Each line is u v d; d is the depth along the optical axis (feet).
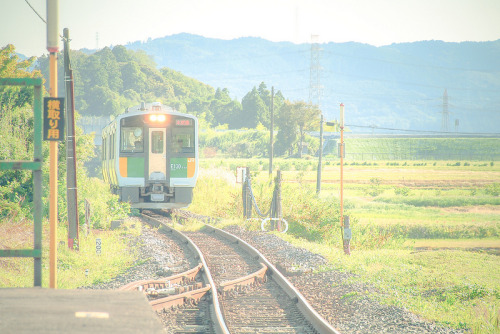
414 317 122.21
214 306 123.54
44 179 277.44
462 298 155.84
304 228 308.19
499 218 517.14
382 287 153.38
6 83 97.96
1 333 67.36
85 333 68.69
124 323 74.33
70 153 210.59
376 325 116.78
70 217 210.38
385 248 304.71
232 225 314.35
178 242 249.96
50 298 89.35
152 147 313.32
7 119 256.73
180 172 315.37
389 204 639.76
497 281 191.21
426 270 202.59
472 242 391.24
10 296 90.58
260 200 336.70
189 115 318.86
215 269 182.60
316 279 168.76
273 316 123.85
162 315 121.90
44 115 110.01
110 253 210.59
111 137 335.47
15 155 256.52
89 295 92.99
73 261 190.80
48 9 115.14
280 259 205.05
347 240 232.73
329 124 270.87
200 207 418.72
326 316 124.67
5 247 183.73
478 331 114.52
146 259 198.18
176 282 160.35
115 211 302.45
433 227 434.71
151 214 388.98
